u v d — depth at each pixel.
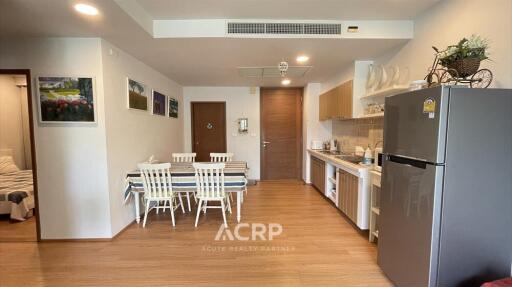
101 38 2.79
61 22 2.37
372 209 2.84
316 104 5.65
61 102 2.81
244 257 2.59
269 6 2.47
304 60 3.77
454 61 1.80
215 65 4.01
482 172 1.60
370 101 3.74
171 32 2.77
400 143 1.93
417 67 2.76
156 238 3.03
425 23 2.62
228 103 6.11
